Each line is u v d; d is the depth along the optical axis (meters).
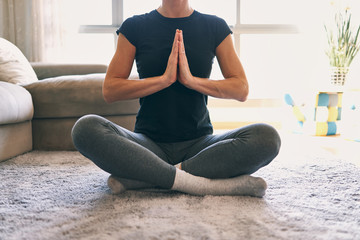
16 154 2.34
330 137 3.40
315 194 1.45
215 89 1.44
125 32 1.53
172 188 1.36
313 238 0.99
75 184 1.62
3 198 1.41
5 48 2.86
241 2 4.30
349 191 1.50
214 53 1.58
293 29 4.30
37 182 1.66
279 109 4.26
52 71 3.30
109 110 2.63
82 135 1.28
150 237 0.99
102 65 3.38
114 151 1.28
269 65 4.41
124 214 1.19
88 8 4.22
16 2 3.80
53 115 2.58
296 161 2.18
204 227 1.06
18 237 1.00
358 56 4.15
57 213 1.21
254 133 1.30
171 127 1.49
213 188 1.37
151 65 1.51
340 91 3.44
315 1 4.18
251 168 1.36
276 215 1.18
